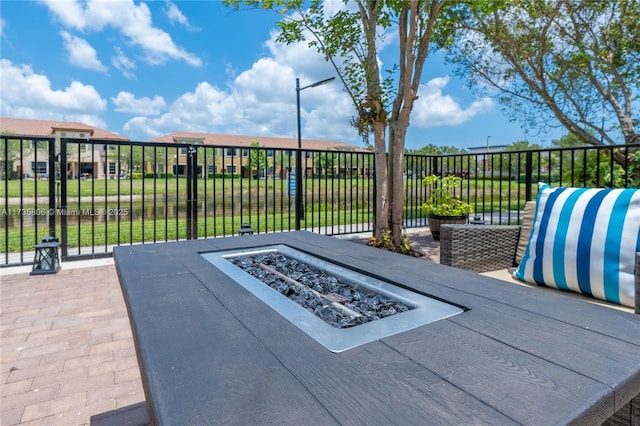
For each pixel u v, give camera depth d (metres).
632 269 1.44
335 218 7.50
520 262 1.99
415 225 5.85
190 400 0.54
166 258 1.54
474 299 1.01
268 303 0.98
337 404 0.53
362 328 0.81
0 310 2.33
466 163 5.73
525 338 0.75
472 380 0.59
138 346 0.73
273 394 0.56
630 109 6.09
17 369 1.66
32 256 3.85
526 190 3.75
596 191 1.69
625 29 5.66
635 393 0.61
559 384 0.58
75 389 1.52
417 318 0.88
